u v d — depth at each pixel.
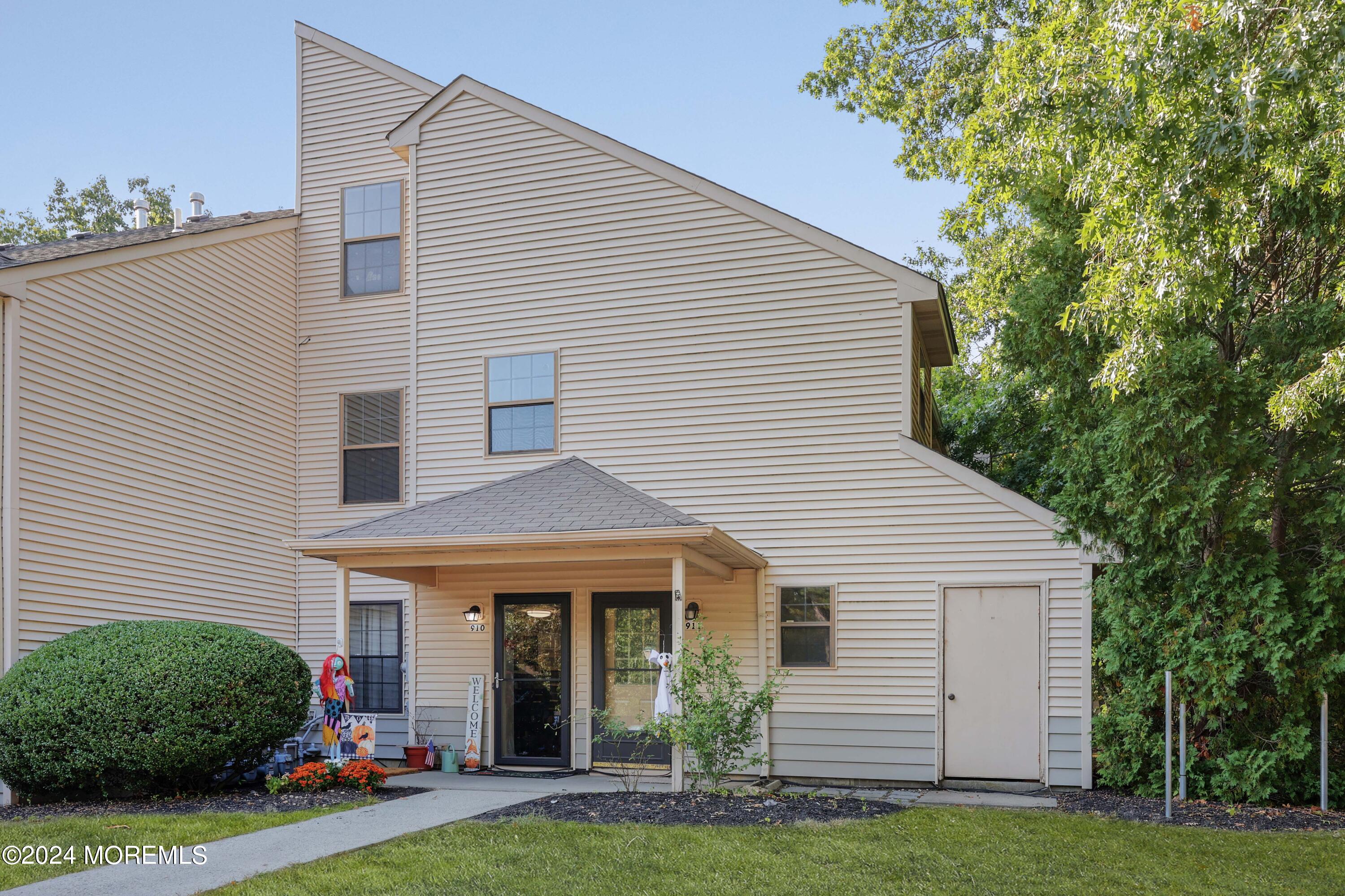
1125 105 7.21
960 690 10.85
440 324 13.22
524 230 12.99
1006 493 10.91
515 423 12.76
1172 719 9.97
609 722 10.28
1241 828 8.16
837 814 8.32
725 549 10.16
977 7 19.62
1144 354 8.16
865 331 11.62
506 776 11.38
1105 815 8.75
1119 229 7.99
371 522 10.89
